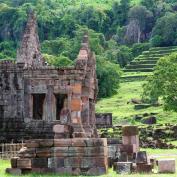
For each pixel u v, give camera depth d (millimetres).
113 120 175625
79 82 90812
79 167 50594
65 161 50781
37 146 51375
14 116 94625
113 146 63375
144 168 53500
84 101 91250
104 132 127062
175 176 49062
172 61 163500
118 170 53156
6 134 93812
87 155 50719
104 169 50625
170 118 171000
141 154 55875
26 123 94000
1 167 58219
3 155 74312
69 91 91250
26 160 51312
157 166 56406
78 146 50875
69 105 90562
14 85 95062
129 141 63250
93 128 93875
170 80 156375
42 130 92875
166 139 126000
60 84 92000
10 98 94938
